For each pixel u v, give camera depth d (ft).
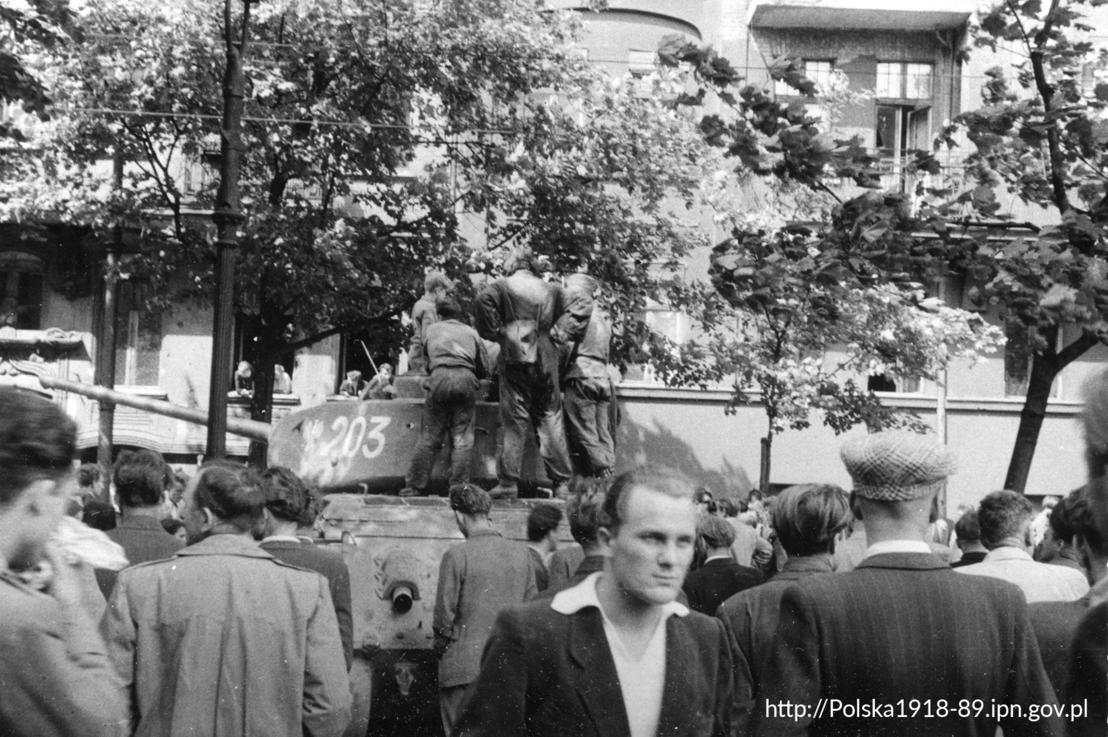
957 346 98.37
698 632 15.28
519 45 93.81
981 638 16.06
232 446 119.96
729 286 41.47
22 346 119.14
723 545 27.53
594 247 96.89
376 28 91.09
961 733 16.02
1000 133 45.50
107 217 94.79
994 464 121.29
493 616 31.81
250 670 18.99
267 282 93.45
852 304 88.48
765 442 100.17
